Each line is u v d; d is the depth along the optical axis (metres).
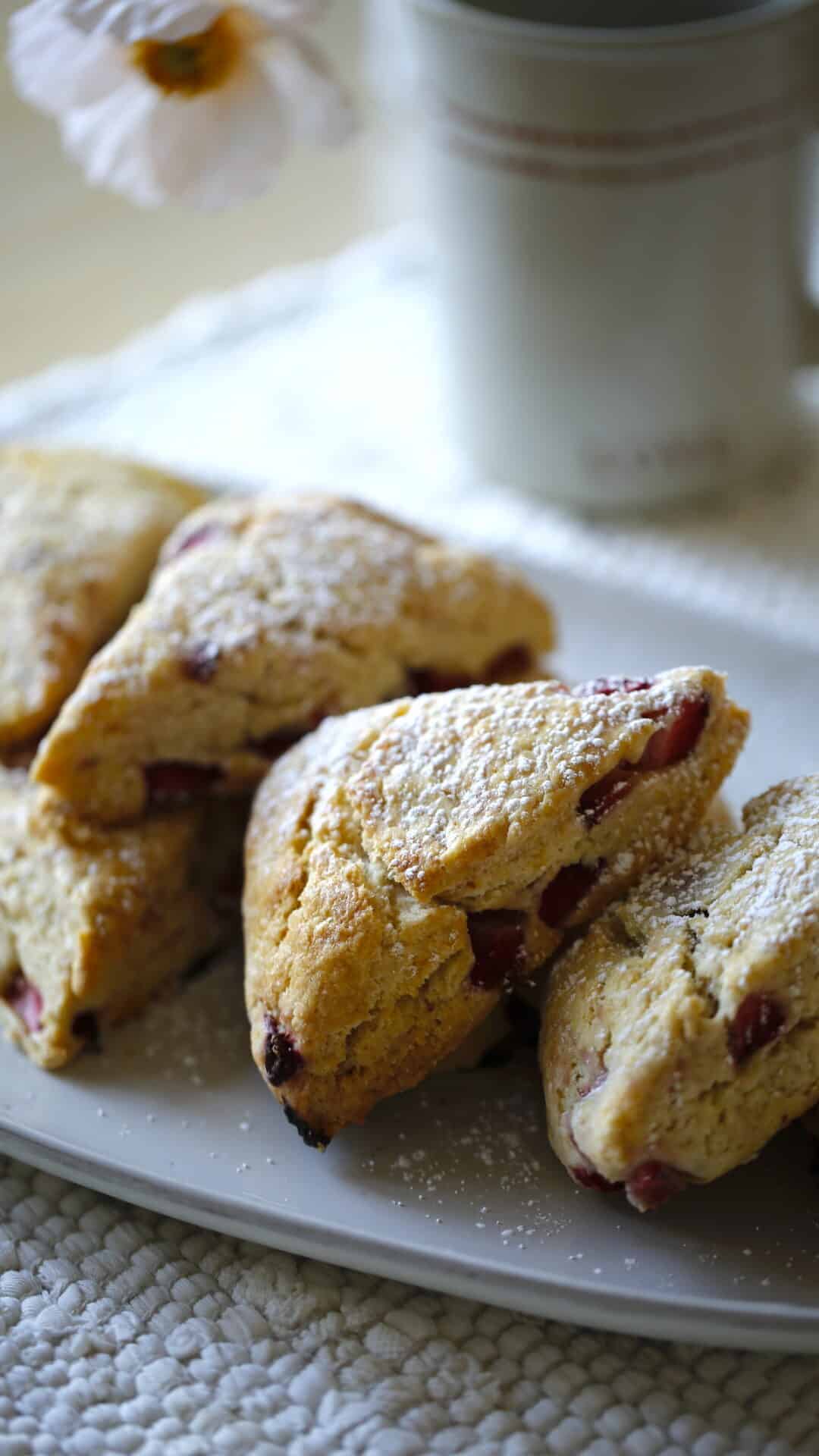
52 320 0.71
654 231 0.54
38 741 0.48
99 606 0.50
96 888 0.45
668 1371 0.41
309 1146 0.43
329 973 0.42
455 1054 0.44
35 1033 0.45
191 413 0.63
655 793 0.43
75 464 0.54
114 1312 0.41
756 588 0.55
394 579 0.48
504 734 0.43
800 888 0.41
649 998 0.41
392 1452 0.40
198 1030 0.45
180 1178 0.42
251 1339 0.41
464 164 0.54
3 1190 0.43
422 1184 0.42
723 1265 0.41
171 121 0.50
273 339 0.66
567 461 0.57
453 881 0.42
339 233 0.75
